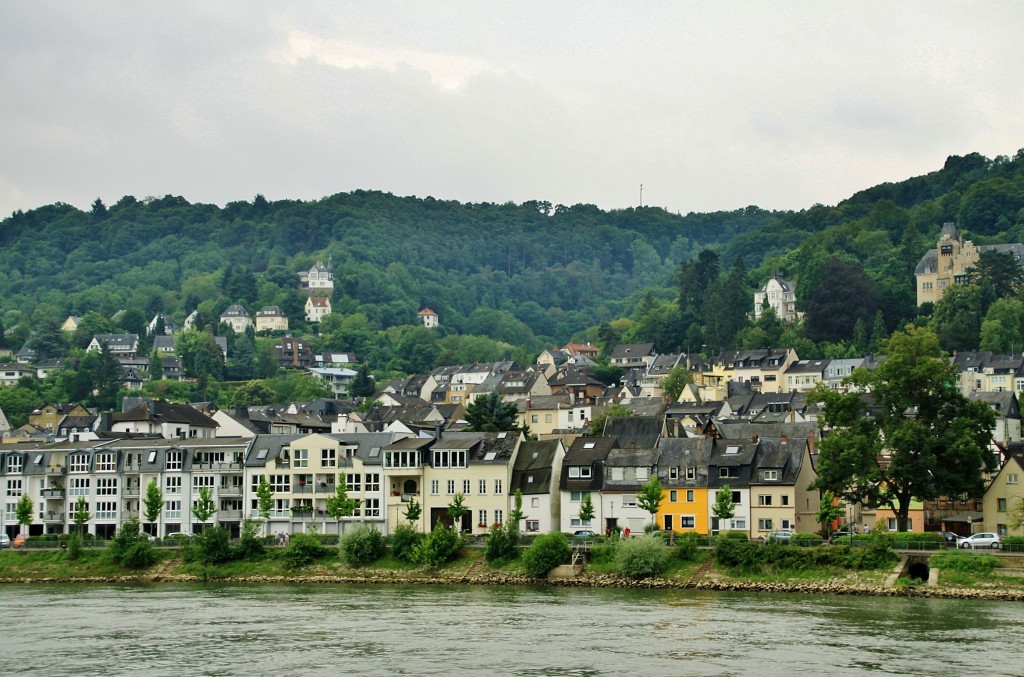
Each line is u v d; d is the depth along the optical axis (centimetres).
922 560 18162
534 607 17088
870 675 12988
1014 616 15875
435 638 15075
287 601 18150
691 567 18812
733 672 13200
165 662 14175
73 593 19488
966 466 19775
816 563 18238
